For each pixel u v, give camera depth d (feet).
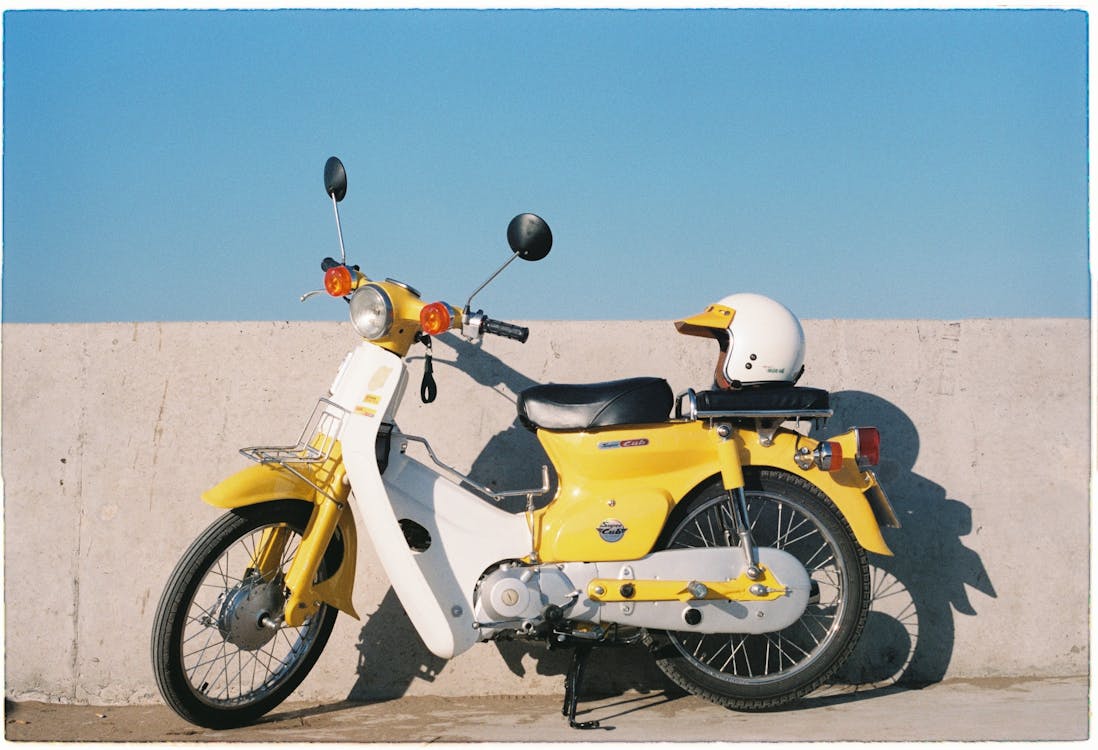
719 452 10.97
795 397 10.96
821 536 12.48
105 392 12.60
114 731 10.96
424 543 11.10
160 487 12.55
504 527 10.92
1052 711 11.12
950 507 12.92
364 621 12.47
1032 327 13.05
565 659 12.44
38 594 12.37
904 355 13.05
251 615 10.69
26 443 12.50
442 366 12.83
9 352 12.57
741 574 10.85
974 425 12.99
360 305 10.69
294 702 12.27
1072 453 12.96
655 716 11.27
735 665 12.01
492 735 10.51
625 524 10.79
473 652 12.47
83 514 12.48
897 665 12.77
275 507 10.70
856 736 10.27
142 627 12.40
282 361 12.73
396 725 11.05
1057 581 12.85
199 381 12.67
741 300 11.40
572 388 11.13
